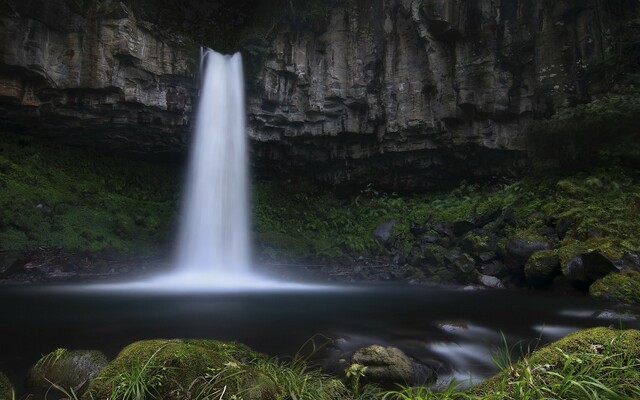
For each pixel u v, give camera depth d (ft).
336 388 11.19
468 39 56.90
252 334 18.47
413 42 61.21
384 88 62.23
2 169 51.52
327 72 63.46
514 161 57.77
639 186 40.96
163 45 56.39
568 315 23.79
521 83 55.31
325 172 70.90
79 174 58.85
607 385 8.32
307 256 55.21
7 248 42.39
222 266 56.44
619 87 48.21
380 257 55.47
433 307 26.73
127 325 19.88
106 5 52.08
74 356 12.44
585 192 42.14
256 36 61.05
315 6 62.23
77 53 51.52
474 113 57.57
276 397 9.00
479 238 45.11
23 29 47.96
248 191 67.87
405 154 64.34
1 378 10.44
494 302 29.12
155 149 63.31
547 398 8.02
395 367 12.62
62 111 53.42
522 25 54.49
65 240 47.06
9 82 48.83
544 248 37.81
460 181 63.93
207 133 59.72
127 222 54.49
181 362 9.44
